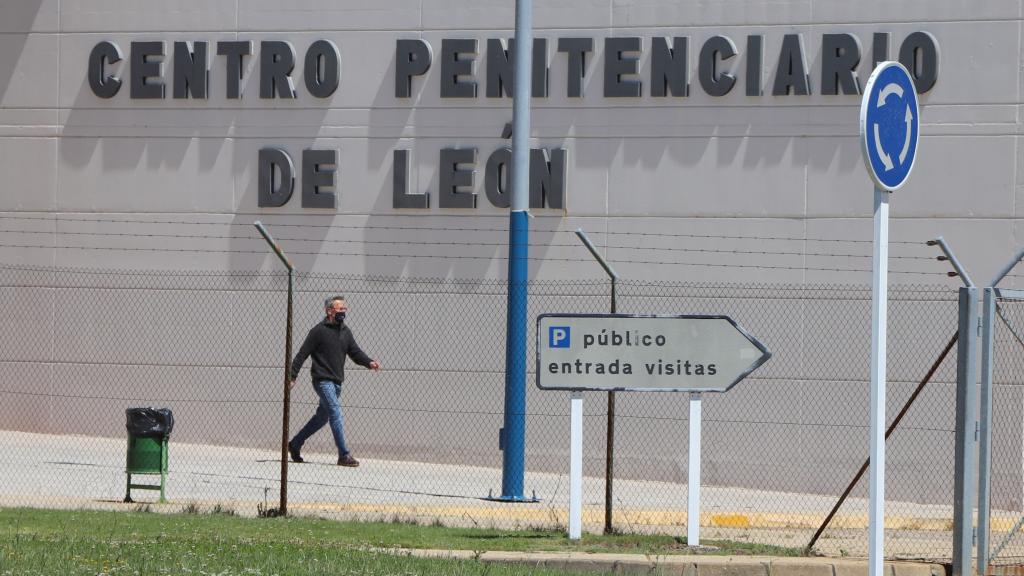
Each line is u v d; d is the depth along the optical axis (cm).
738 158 7150
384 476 6950
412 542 4784
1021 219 6800
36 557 3847
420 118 7531
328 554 4206
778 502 6675
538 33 7394
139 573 3662
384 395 7531
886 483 6894
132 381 7819
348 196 7594
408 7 7562
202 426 7738
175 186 7781
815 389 7012
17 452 7319
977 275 6844
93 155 7875
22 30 7962
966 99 6881
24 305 7931
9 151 7962
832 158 7038
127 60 7862
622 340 4859
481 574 3950
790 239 7081
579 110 7338
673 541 4916
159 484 6375
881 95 3653
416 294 7506
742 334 4797
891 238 6950
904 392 6894
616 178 7275
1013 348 6575
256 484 6556
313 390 7631
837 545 5209
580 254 7294
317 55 7631
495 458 7394
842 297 6994
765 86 7131
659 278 7212
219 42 7744
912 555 5072
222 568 3822
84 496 6078
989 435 4466
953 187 6881
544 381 4891
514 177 6206
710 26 7212
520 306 6219
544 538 4975
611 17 7319
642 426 7269
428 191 7500
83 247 7875
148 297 7800
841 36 7025
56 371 7900
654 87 7231
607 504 5188
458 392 7456
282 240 7662
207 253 7744
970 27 6894
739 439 7100
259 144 7706
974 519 5919
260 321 7681
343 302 6969
